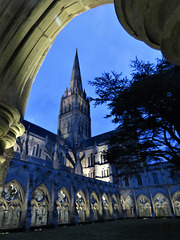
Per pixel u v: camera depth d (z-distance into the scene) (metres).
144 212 39.78
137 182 42.56
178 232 10.16
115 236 10.13
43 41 4.59
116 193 40.94
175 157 10.88
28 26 4.00
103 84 11.19
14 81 3.93
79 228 19.14
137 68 10.94
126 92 10.14
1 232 18.66
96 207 34.09
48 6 4.33
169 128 9.84
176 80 7.75
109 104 10.98
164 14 2.15
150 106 9.28
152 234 10.00
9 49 3.72
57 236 12.03
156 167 40.78
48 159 47.34
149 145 11.06
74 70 93.69
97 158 51.06
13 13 3.72
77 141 62.94
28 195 22.80
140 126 10.23
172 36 2.18
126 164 13.20
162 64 9.73
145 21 2.35
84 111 79.31
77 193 32.75
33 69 5.00
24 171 24.05
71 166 51.38
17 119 4.09
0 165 4.41
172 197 36.78
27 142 40.81
